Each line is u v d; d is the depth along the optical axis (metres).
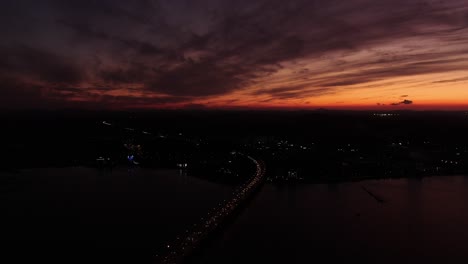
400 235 99.69
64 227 111.88
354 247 92.44
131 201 142.00
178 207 133.38
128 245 96.94
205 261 86.00
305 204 131.25
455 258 85.75
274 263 84.19
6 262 87.19
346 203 131.62
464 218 113.25
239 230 105.88
